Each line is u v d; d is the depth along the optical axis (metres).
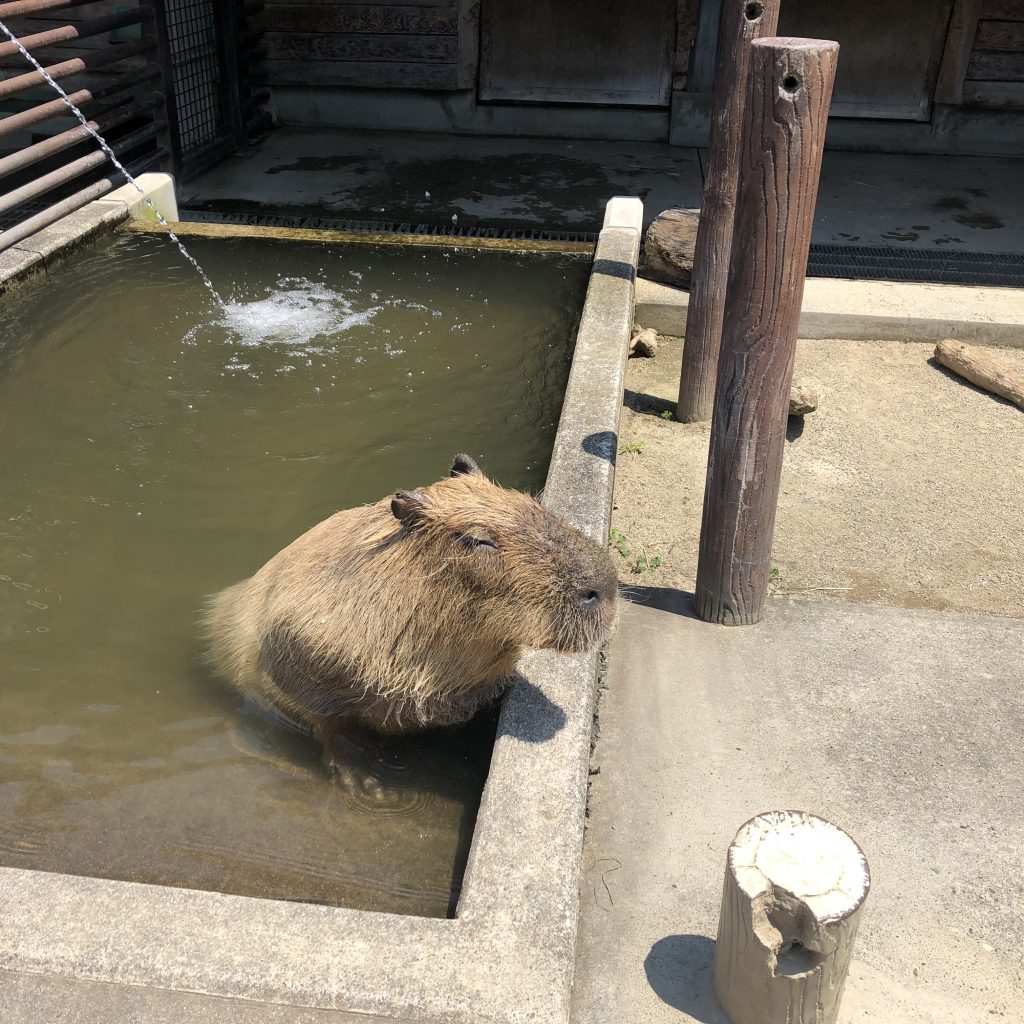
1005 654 1.98
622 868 1.56
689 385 2.87
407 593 1.62
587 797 1.65
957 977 1.42
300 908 1.35
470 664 1.65
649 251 3.59
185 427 2.67
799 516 2.50
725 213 2.62
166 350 3.03
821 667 1.95
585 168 5.26
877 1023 1.36
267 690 1.83
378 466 2.52
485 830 1.45
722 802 1.67
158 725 1.81
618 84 5.70
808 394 2.82
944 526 2.46
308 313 3.28
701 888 1.53
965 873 1.56
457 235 4.26
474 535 1.55
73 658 1.95
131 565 2.19
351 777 1.72
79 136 3.85
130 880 1.54
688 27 5.43
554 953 1.30
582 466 2.23
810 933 1.17
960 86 5.40
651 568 2.26
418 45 5.66
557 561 1.55
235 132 5.36
